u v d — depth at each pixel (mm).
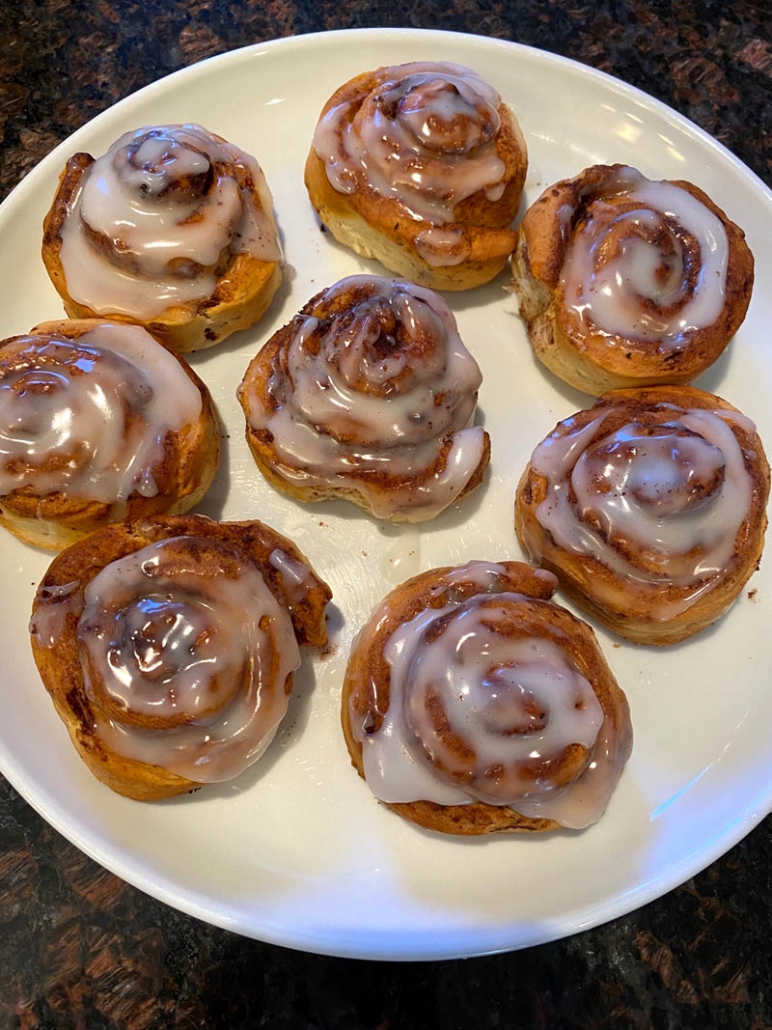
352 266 271
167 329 243
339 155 251
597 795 202
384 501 230
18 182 280
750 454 228
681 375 241
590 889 205
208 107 277
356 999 215
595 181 251
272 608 203
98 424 216
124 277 241
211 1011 213
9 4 310
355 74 281
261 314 258
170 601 195
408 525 245
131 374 223
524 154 260
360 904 203
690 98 305
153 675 187
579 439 228
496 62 278
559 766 190
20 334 257
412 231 247
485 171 247
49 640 203
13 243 258
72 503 218
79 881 222
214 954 217
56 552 236
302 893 205
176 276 239
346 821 215
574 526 220
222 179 241
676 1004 217
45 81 298
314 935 195
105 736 198
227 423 254
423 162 245
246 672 198
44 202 261
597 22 315
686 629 227
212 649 191
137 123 272
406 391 223
